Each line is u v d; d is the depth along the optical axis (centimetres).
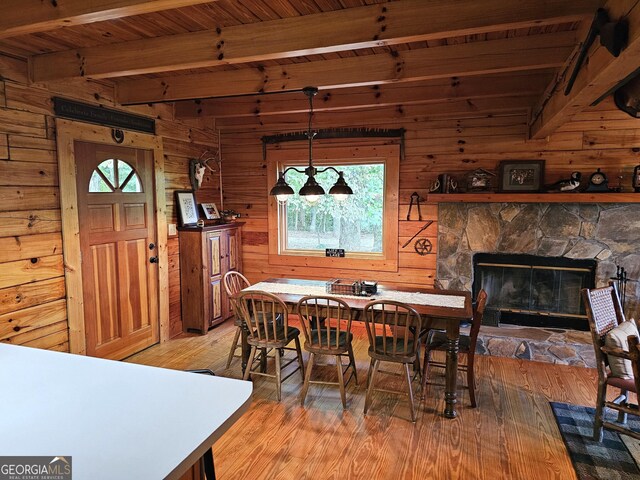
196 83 351
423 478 231
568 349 388
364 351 417
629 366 254
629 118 396
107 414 125
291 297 339
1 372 156
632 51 158
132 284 403
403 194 473
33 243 308
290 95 417
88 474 98
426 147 459
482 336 411
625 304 402
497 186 439
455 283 453
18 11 202
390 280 488
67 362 166
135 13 191
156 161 425
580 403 312
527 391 331
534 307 441
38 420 121
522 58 269
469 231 444
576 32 254
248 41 248
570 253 417
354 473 236
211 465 152
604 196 391
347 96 398
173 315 458
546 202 417
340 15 228
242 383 146
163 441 111
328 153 493
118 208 384
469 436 271
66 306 335
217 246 484
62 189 327
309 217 522
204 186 509
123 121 383
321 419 291
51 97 318
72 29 254
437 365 338
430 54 289
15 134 293
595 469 237
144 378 150
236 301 332
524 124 426
